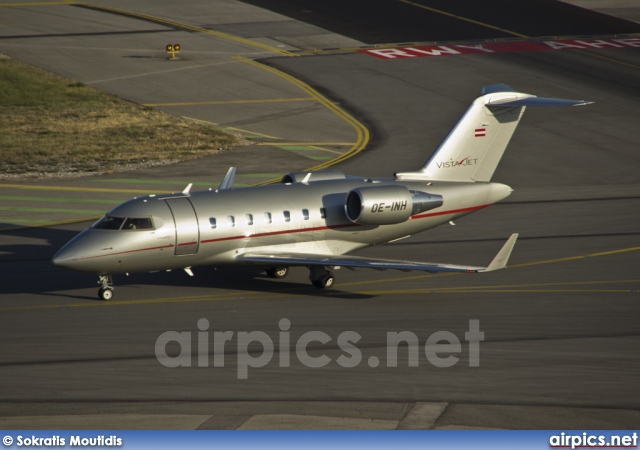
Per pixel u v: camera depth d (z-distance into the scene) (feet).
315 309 353.72
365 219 382.83
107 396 263.70
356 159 612.29
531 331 326.65
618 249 437.17
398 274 408.67
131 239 354.95
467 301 365.40
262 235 376.48
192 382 275.39
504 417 248.32
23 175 584.40
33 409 253.85
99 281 363.97
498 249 439.22
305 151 638.12
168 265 366.84
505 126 430.61
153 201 367.45
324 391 267.80
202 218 365.81
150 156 632.38
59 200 528.22
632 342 313.73
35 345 309.22
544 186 553.23
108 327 329.31
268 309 353.10
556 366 289.33
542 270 408.05
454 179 426.10
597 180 563.89
